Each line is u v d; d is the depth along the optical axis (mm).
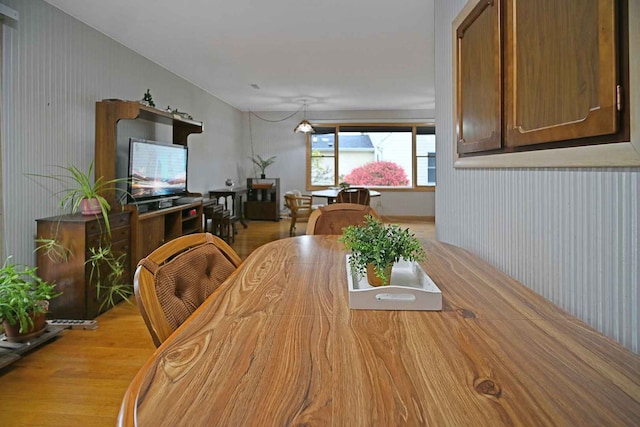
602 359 638
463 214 1896
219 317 825
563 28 989
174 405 507
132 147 3613
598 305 907
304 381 564
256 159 8641
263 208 8102
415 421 473
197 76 5523
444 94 2225
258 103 7676
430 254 1491
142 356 2156
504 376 581
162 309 848
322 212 2227
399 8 3260
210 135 6707
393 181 8570
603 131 833
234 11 3297
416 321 804
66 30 3205
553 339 716
